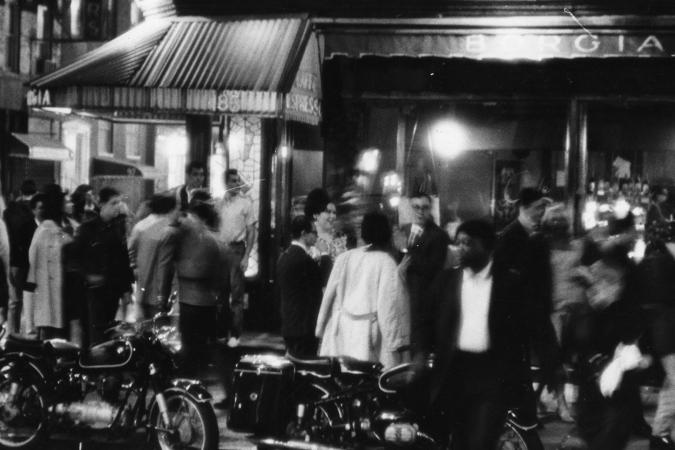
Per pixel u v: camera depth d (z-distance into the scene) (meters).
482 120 19.05
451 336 8.11
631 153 19.02
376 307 10.51
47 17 33.66
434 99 18.42
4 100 31.44
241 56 17.41
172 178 38.59
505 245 10.52
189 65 17.48
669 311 9.51
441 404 8.22
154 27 18.69
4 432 11.23
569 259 11.95
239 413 10.09
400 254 14.58
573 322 10.38
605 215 18.55
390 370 9.63
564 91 18.17
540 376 9.55
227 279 12.98
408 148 18.88
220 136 19.52
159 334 12.41
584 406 9.32
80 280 14.20
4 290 13.21
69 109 18.27
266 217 18.73
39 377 10.95
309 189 19.95
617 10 16.88
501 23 17.16
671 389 10.45
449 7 17.20
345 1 17.44
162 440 10.57
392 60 18.39
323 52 17.62
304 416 10.06
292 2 17.69
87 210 15.17
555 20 17.03
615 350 9.35
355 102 18.55
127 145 39.59
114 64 17.88
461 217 19.17
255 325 18.36
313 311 12.12
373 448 10.15
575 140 18.27
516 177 19.09
